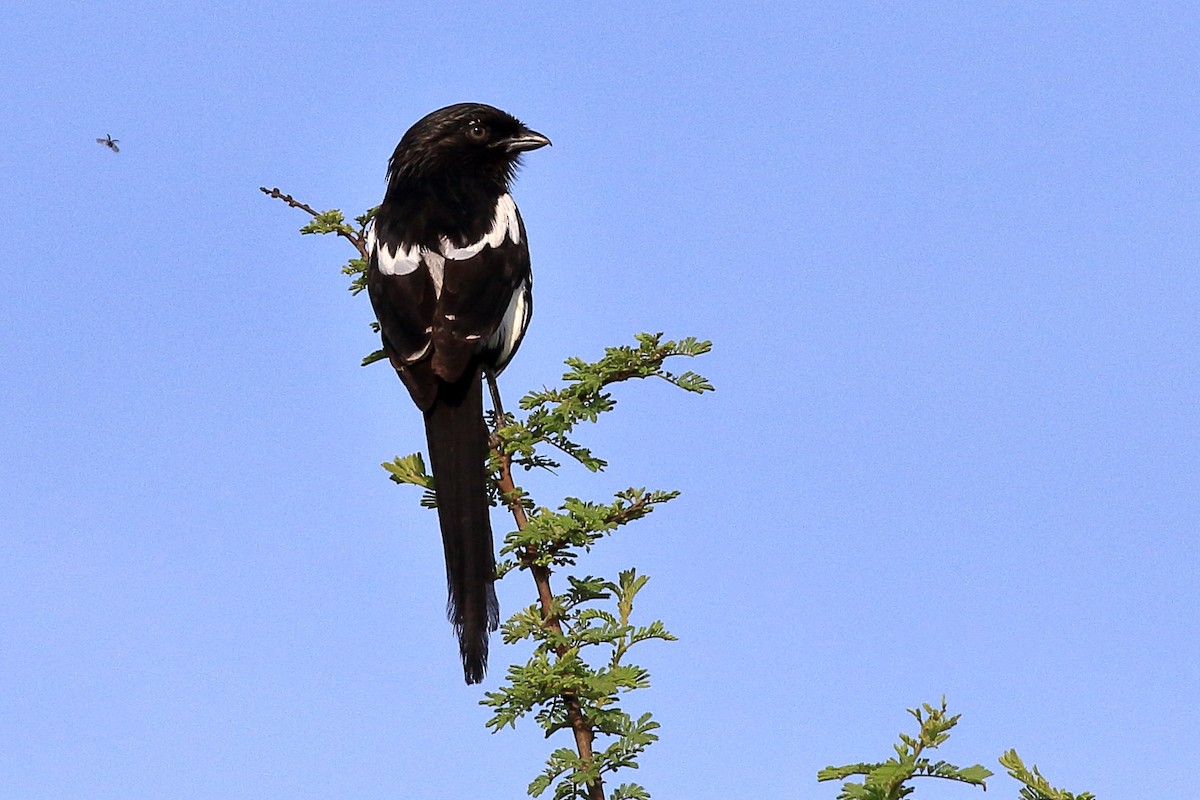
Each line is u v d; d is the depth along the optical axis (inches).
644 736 320.2
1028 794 255.0
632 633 337.1
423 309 461.1
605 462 392.2
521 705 325.1
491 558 403.2
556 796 319.9
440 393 442.3
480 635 391.5
